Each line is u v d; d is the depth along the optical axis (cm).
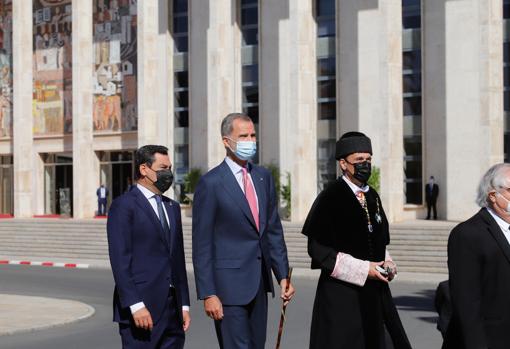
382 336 670
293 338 1298
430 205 3466
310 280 2370
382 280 661
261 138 3825
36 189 4506
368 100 3594
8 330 1391
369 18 3591
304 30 3412
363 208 681
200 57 3984
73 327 1477
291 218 3381
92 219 3819
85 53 4097
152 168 751
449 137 3466
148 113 3834
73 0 4075
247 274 728
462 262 570
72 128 4300
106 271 2722
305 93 3409
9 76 4556
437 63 3494
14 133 4294
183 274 761
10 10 4562
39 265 2994
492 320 566
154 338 731
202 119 3978
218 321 728
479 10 3152
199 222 730
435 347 1195
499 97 3108
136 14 4150
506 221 576
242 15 3894
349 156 681
